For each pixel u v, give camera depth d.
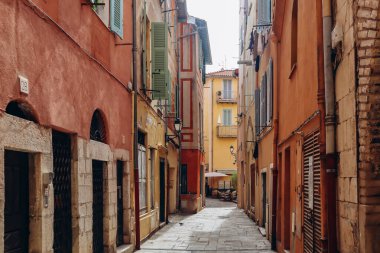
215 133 45.44
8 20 4.87
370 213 4.37
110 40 9.59
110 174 9.48
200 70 28.05
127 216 11.16
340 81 5.25
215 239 13.77
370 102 4.49
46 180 5.77
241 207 27.95
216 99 45.72
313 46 6.82
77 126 7.27
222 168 45.19
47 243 5.84
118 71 10.34
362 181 4.46
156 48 14.16
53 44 6.20
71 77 6.97
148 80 14.08
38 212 5.71
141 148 13.16
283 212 10.62
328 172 5.43
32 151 5.53
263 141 15.48
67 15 6.93
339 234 5.28
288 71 9.95
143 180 13.48
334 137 5.45
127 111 11.23
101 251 9.22
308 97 7.38
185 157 24.73
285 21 10.48
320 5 5.95
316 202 6.74
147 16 14.05
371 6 4.52
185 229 16.47
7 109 5.31
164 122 18.00
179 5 23.42
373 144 4.46
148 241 13.21
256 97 17.23
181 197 24.14
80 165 7.39
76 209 7.25
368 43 4.52
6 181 5.27
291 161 9.60
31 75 5.46
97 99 8.49
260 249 11.92
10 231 5.33
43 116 5.82
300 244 8.30
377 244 4.33
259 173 17.14
